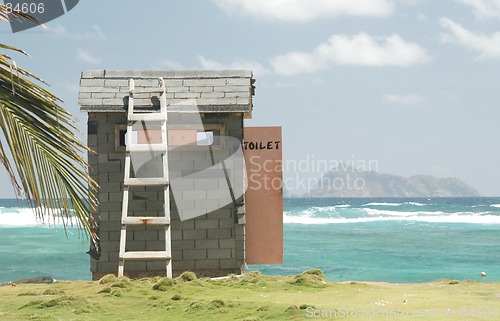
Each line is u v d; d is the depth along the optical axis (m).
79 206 5.60
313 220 67.31
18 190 5.37
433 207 99.44
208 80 15.69
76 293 12.11
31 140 5.37
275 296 11.37
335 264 28.75
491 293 11.68
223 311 9.97
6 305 11.01
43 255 32.91
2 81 5.25
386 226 58.66
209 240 15.29
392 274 24.78
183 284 12.31
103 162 15.13
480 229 54.31
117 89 15.43
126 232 15.06
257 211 16.06
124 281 12.72
